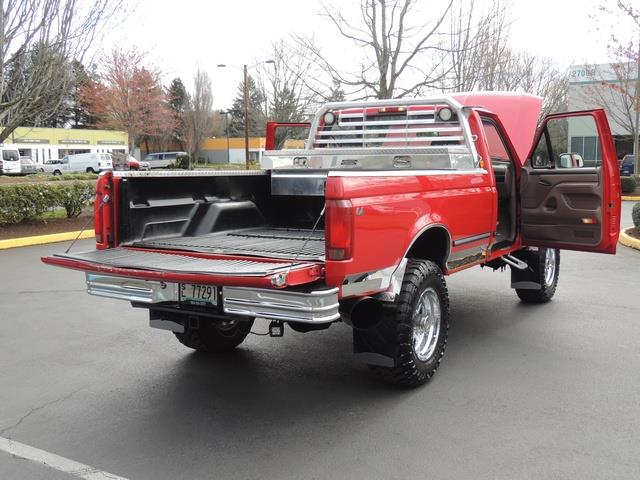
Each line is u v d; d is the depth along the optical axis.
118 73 53.31
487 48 16.39
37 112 15.72
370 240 4.14
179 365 5.53
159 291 4.30
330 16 24.59
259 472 3.62
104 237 4.85
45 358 5.75
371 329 4.59
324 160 6.37
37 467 3.71
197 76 74.81
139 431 4.20
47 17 14.55
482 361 5.53
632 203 24.61
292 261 4.17
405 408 4.52
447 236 5.13
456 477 3.54
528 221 6.73
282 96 29.05
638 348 5.89
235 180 5.93
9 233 13.70
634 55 21.25
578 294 8.28
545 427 4.17
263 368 5.44
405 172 4.56
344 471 3.62
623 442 3.94
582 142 24.39
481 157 5.89
